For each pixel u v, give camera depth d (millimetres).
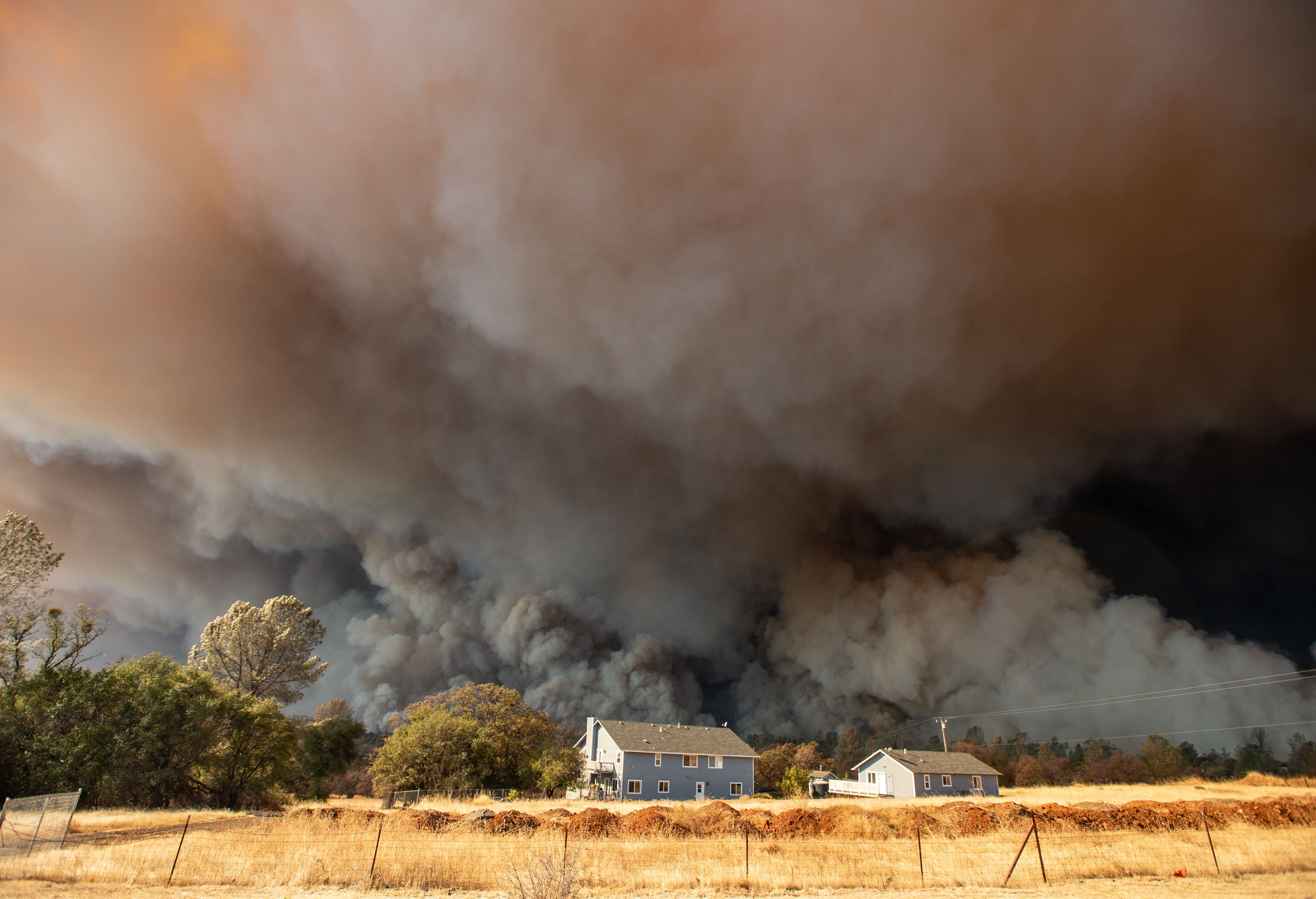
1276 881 14961
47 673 30734
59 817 17812
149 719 32469
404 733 47156
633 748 48188
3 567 30703
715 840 23031
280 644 53719
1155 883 15070
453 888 14570
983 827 26188
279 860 16578
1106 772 78125
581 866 16391
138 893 13312
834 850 20344
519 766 49000
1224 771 85188
